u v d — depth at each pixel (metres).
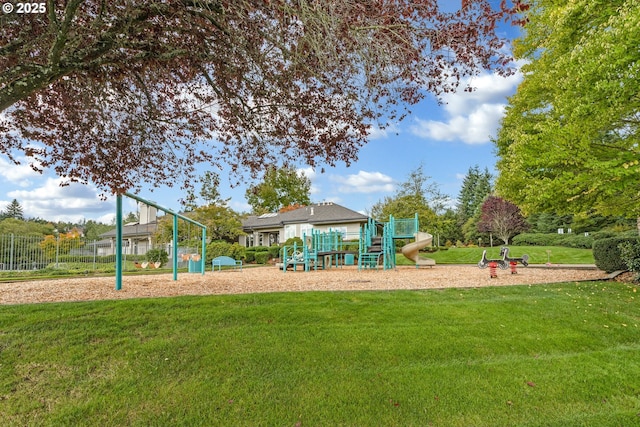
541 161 7.09
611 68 5.47
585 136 6.38
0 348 3.93
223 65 4.64
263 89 4.92
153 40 4.10
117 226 7.75
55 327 4.50
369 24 3.58
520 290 7.16
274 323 4.86
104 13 3.99
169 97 5.97
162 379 3.49
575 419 2.95
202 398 3.18
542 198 7.35
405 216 27.56
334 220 25.94
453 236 41.03
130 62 4.22
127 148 6.32
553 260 18.17
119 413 2.98
